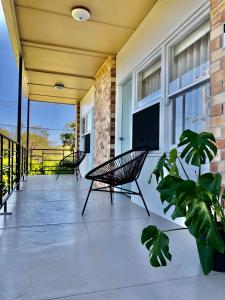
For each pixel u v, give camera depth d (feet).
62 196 13.01
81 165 25.40
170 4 9.07
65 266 5.03
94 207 10.50
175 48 9.27
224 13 5.84
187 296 4.00
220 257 4.78
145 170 10.62
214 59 6.15
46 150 28.81
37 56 15.42
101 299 3.91
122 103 14.74
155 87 10.66
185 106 8.67
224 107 5.78
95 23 11.50
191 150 5.31
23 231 7.23
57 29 12.10
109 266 5.05
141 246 6.12
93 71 18.16
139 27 11.72
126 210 9.98
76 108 28.68
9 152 10.81
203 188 4.37
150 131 10.62
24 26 11.83
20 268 4.92
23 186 16.57
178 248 5.99
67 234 7.00
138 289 4.21
